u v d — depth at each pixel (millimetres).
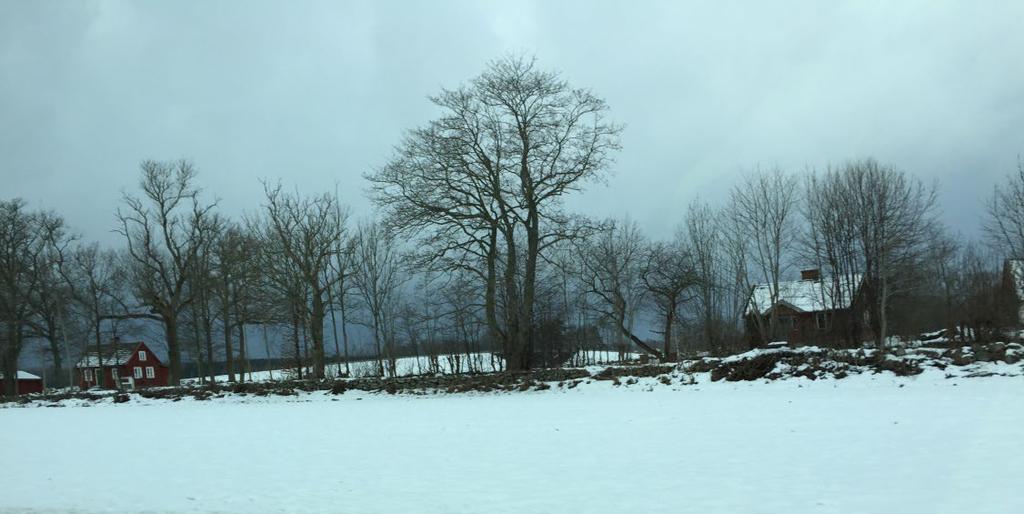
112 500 10555
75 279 60406
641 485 10023
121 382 77812
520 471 11484
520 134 36625
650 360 40469
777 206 46156
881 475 9828
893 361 24062
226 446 16391
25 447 17672
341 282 51344
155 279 51344
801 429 14289
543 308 44125
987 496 8516
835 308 42469
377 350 54125
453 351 54000
